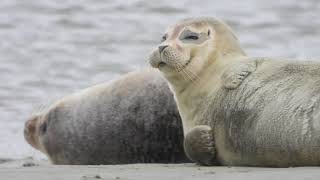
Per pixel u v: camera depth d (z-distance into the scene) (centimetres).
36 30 7975
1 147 4062
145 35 7581
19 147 4069
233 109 2825
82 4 9294
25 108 4931
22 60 6538
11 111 4856
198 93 2977
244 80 2844
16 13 8875
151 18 8512
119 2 9331
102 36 7575
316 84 2627
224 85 2891
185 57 2969
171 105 3453
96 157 3619
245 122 2770
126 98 3556
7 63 6412
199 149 2883
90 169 2659
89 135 3625
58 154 3725
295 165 2631
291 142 2605
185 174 2434
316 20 8319
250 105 2764
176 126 3444
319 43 7025
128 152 3544
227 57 3006
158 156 3481
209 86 2961
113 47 7062
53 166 2859
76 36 7638
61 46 7150
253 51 6619
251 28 7906
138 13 8769
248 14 8712
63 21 8381
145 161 3512
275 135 2655
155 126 3478
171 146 3459
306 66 2730
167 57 2956
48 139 3753
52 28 8069
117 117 3562
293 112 2612
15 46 7181
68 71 6066
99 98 3628
